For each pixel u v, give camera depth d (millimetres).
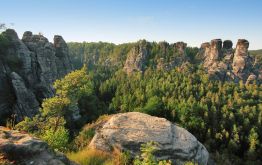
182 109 97625
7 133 10234
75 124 68312
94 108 88625
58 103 36969
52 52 95000
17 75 67625
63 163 10031
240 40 178375
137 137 19859
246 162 76312
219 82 148125
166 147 19656
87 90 81500
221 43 189500
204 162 21500
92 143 19672
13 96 66062
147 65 185375
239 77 170875
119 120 22141
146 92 125250
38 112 69188
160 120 23344
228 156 75688
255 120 101125
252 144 79875
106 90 135875
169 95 122750
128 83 143500
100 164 15859
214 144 83312
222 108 107938
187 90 126500
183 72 163875
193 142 21609
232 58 181750
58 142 16656
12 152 9039
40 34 96000
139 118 23188
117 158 17203
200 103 105375
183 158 19781
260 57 189750
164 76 158250
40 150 9867
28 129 34312
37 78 80438
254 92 135250
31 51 84688
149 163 11789
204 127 90062
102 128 21328
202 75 156250
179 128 23172
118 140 19438
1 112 62125
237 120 101875
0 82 64750
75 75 41469
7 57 72188
